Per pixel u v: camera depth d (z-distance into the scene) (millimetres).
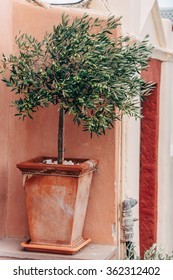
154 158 4434
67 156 2883
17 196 2945
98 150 2850
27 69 2547
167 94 4598
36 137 2926
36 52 2568
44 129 2914
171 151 4902
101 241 2859
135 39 3383
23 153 2939
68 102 2537
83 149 2865
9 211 2961
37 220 2672
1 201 2920
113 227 2850
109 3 3461
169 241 4781
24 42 2611
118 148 2885
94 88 2480
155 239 4469
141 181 4469
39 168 2623
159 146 4547
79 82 2477
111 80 2514
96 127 2553
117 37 2783
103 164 2848
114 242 2846
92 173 2820
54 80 2523
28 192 2666
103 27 2801
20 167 2652
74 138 2875
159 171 4551
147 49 2668
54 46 2514
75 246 2680
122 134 2996
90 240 2850
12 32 2926
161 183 4551
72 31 2502
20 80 2592
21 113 2730
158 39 4406
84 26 2520
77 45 2469
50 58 2539
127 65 2553
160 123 4555
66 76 2512
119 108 2602
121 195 2975
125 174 3121
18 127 2939
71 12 2854
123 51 2578
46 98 2518
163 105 4562
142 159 4457
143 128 4461
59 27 2516
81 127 2861
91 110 2729
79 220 2715
